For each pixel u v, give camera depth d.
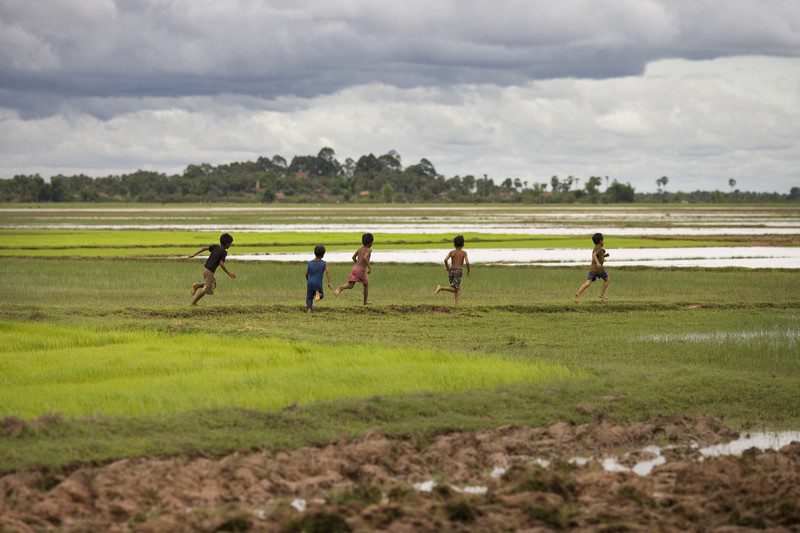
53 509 16.02
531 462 20.31
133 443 19.16
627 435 22.16
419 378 26.56
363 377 26.48
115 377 26.44
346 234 129.00
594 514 16.81
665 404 24.94
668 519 16.75
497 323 41.28
